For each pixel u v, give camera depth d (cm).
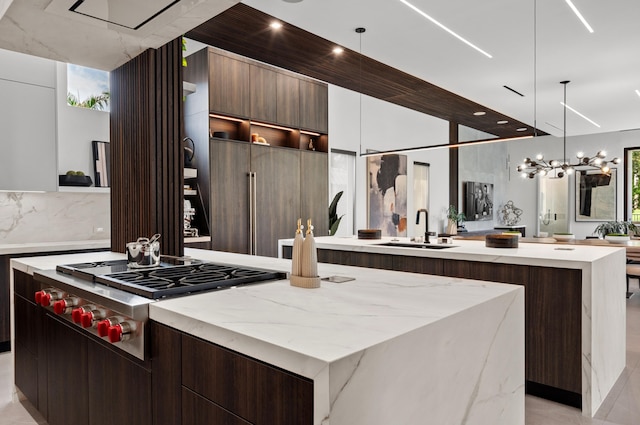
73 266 228
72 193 432
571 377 269
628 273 561
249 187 507
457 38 443
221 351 117
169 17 217
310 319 123
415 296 156
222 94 483
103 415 172
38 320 230
